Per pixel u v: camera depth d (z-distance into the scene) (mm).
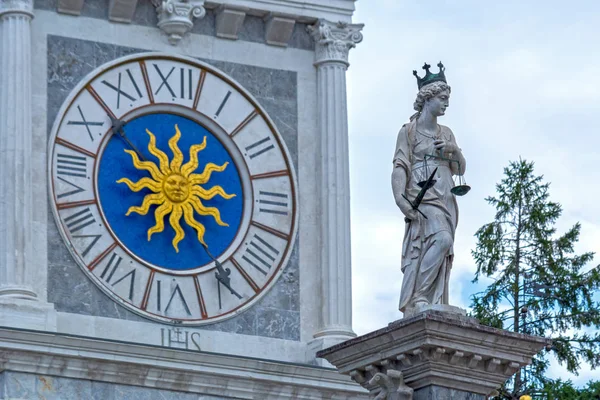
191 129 45938
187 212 45500
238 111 46312
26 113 44500
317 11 47062
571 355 58969
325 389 44969
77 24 45469
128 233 45000
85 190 44875
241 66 46562
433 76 41188
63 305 44219
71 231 44594
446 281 40062
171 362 43938
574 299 59344
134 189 45188
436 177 40531
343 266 46125
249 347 45312
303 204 46406
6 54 44625
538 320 59281
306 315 45938
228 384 44406
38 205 44438
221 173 45938
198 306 45156
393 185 40625
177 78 45969
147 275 44906
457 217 40531
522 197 60188
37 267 44188
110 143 45281
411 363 38688
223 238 45688
